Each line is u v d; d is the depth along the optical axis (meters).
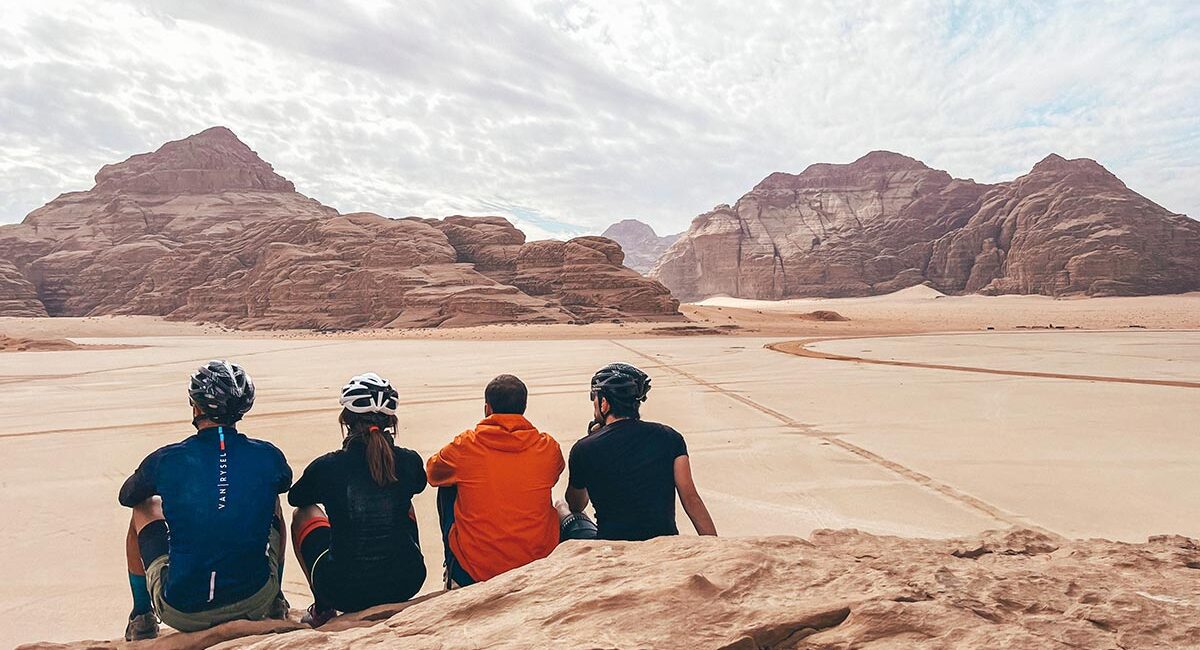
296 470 11.75
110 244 193.88
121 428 16.38
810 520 8.59
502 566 4.02
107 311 159.50
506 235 137.12
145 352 56.72
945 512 8.82
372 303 107.19
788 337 72.38
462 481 4.12
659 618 2.39
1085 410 17.20
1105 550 3.21
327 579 3.97
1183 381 23.55
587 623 2.41
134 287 166.88
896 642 2.15
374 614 3.69
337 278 114.81
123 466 12.24
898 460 11.86
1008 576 2.65
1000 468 11.19
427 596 4.18
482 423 4.29
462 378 28.33
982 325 101.00
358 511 3.94
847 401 19.52
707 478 10.73
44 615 6.07
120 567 7.27
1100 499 9.32
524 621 2.52
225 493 3.56
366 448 4.00
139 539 3.78
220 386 3.66
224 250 153.62
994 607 2.38
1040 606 2.38
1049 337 59.75
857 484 10.26
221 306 129.50
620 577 2.83
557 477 4.34
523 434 4.22
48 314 166.25
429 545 7.96
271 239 145.50
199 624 3.55
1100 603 2.37
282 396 22.55
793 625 2.30
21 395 24.42
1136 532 7.93
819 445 13.20
